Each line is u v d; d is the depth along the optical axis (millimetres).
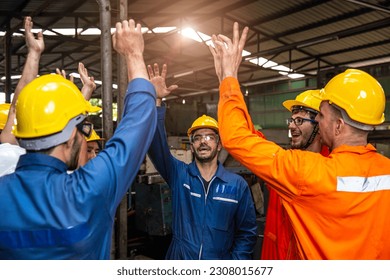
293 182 1218
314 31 9750
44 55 12438
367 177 1212
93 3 8109
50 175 1027
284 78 15469
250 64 13359
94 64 13812
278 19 9234
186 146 5516
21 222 969
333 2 7992
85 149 1177
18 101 1084
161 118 1983
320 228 1218
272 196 1957
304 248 1250
